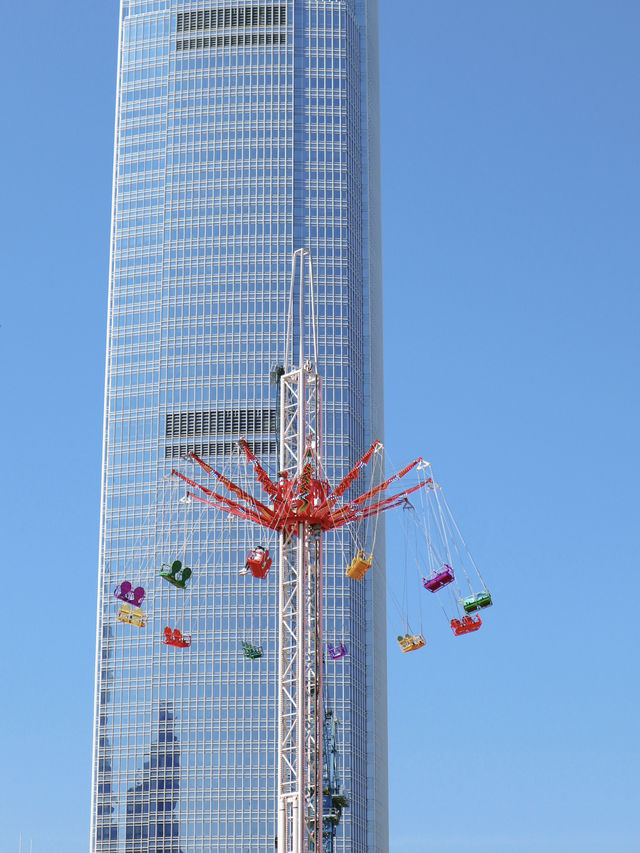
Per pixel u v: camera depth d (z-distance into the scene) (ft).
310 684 605.73
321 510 584.40
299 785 562.66
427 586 587.68
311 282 648.79
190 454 599.16
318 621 593.83
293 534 593.83
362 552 579.48
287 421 655.35
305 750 572.10
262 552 590.14
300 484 582.35
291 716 641.40
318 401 613.11
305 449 595.47
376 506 593.83
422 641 625.00
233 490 590.14
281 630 588.50
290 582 594.24
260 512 589.73
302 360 618.44
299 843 557.33
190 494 593.83
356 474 591.37
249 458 597.11
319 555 597.11
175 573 623.77
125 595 626.64
